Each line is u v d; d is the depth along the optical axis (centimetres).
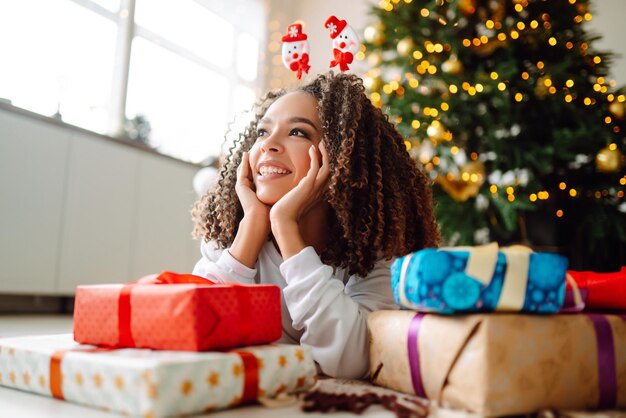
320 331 67
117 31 321
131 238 285
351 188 81
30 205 235
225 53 408
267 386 51
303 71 97
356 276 81
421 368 53
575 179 238
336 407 49
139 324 51
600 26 332
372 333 63
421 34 241
